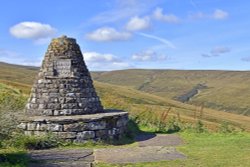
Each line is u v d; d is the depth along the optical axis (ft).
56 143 53.01
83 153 47.32
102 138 56.08
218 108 375.86
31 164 40.52
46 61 60.70
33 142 50.70
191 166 39.52
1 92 87.56
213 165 39.83
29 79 271.08
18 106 60.90
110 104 109.60
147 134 66.69
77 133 54.34
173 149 50.34
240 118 220.02
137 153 47.29
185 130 71.61
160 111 149.89
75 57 60.85
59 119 53.88
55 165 39.88
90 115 57.72
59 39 61.46
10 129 46.09
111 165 40.19
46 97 58.23
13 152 44.91
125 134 61.36
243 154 45.73
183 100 440.04
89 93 60.64
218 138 61.26
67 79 59.21
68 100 58.18
